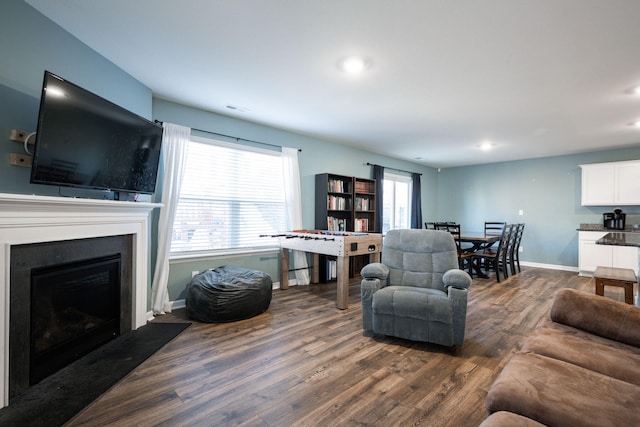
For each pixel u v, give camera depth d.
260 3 1.83
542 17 1.90
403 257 3.02
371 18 1.95
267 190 4.36
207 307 2.93
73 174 2.00
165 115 3.40
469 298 3.92
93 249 2.34
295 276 4.67
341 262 3.42
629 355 1.36
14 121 1.89
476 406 1.71
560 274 5.50
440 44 2.23
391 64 2.54
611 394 1.02
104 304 2.47
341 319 3.10
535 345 1.47
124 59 2.54
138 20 2.04
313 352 2.37
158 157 2.86
